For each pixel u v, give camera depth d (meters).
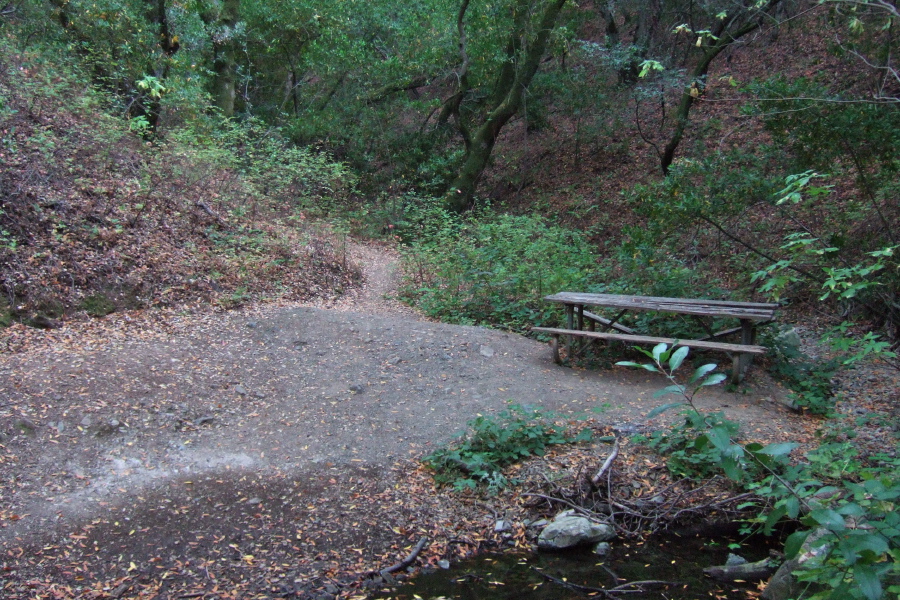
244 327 7.29
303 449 5.16
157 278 7.93
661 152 19.23
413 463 5.07
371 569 4.00
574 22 20.92
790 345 7.18
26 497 4.23
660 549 4.35
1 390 5.13
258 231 10.38
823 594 2.35
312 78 23.42
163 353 6.32
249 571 3.88
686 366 6.99
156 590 3.66
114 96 12.02
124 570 3.79
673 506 4.58
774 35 20.56
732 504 4.57
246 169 12.95
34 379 5.37
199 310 7.70
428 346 7.18
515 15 19.36
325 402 5.93
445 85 23.55
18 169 8.14
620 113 21.31
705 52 16.78
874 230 9.07
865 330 8.67
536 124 22.11
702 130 18.02
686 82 18.06
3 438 4.64
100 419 5.08
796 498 2.31
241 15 19.69
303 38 21.08
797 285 9.98
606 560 4.22
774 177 8.59
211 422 5.41
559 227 15.36
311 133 19.75
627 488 4.76
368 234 15.11
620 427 5.49
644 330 7.55
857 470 4.05
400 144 20.39
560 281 9.21
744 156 9.19
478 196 20.66
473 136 20.75
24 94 9.69
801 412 6.03
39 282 6.91
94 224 8.16
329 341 7.14
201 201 10.30
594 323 7.63
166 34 14.66
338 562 4.03
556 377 6.69
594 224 16.34
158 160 10.40
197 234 9.41
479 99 22.03
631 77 21.80
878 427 5.65
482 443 5.17
